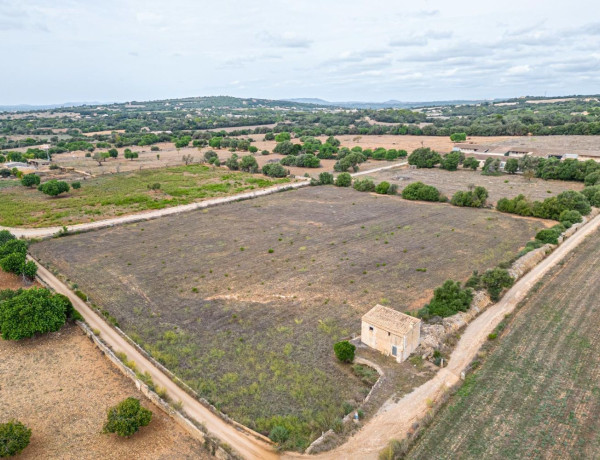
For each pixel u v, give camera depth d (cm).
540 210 8369
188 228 8075
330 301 5078
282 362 3906
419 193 10150
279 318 4697
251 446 2925
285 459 2819
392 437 2983
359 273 5881
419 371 3759
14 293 4797
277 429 2995
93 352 4122
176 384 3584
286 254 6650
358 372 3753
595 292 5116
